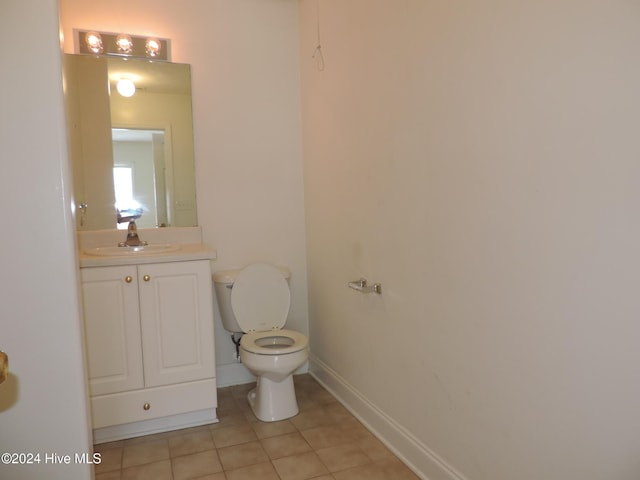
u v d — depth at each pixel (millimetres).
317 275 2863
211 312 2305
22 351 1309
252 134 2865
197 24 2705
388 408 2104
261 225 2928
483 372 1496
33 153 1286
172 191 2715
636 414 1025
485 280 1462
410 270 1869
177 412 2266
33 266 1301
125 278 2131
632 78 989
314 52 2689
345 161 2383
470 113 1485
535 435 1307
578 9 1104
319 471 1906
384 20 1950
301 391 2760
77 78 2492
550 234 1217
